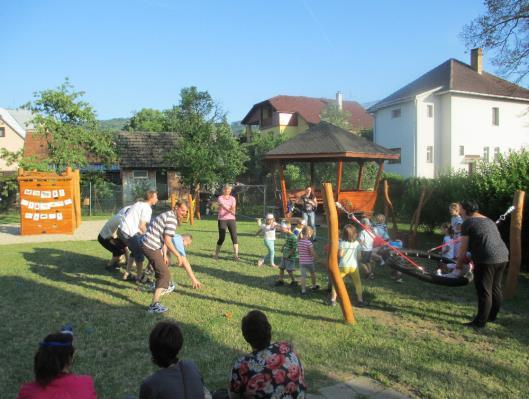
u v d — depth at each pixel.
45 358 2.54
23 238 14.18
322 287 7.71
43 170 21.78
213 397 3.17
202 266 9.35
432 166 29.89
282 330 5.51
